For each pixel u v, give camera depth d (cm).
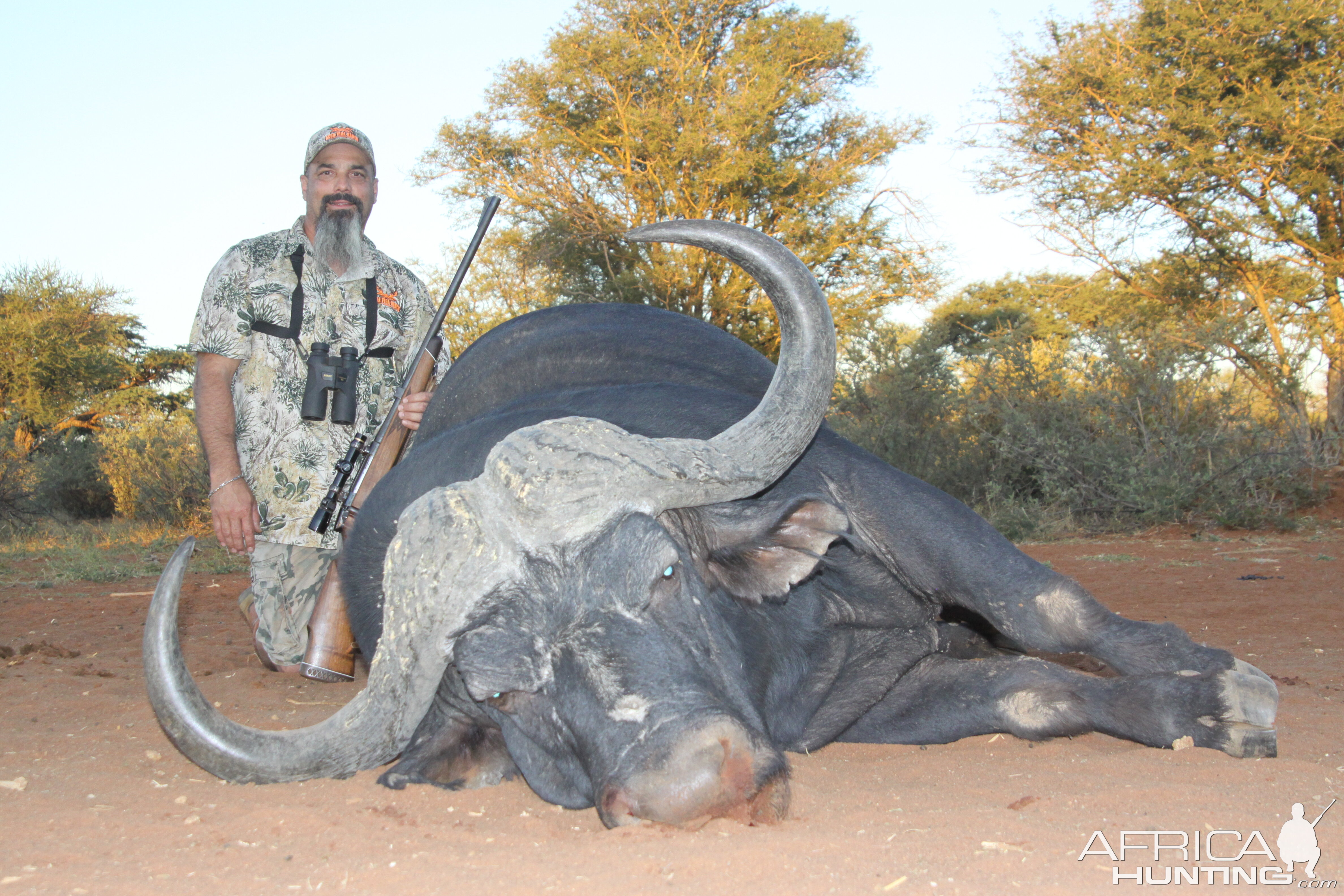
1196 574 982
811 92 2989
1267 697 386
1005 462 1677
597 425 325
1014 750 412
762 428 342
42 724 465
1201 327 1722
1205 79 2392
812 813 314
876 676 445
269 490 607
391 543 327
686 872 259
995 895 243
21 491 2088
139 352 3756
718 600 360
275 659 617
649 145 2828
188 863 279
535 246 2944
